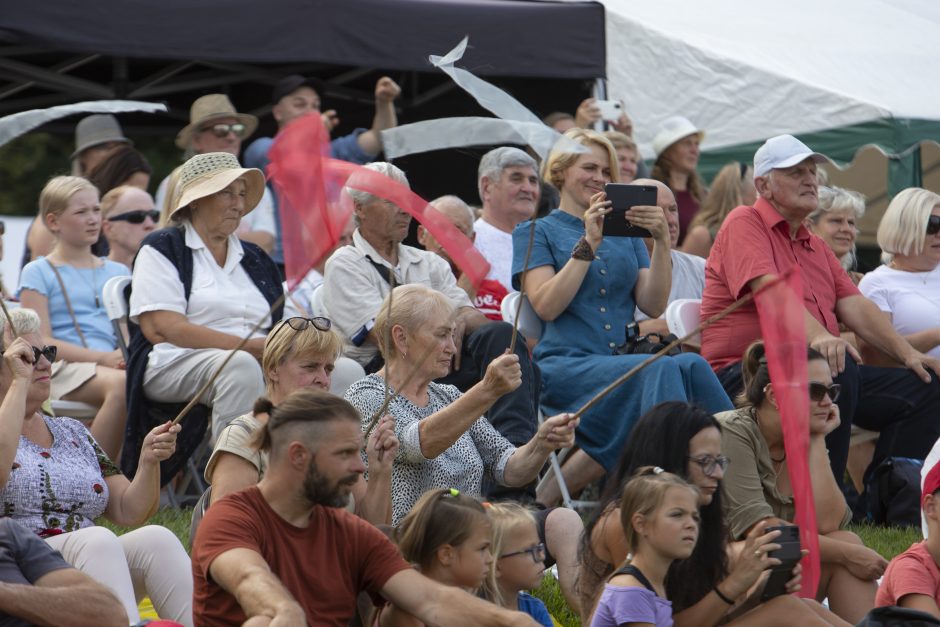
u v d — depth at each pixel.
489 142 15.16
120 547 14.66
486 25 29.80
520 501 18.27
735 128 33.84
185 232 21.55
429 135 15.14
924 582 16.12
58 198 23.69
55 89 36.81
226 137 27.73
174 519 20.61
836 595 17.58
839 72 34.78
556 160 22.28
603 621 14.24
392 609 13.74
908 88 34.59
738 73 33.72
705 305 22.80
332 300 21.31
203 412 20.98
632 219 21.20
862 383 24.22
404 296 17.16
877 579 18.70
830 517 17.97
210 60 28.36
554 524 16.62
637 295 22.12
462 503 14.11
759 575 14.88
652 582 14.45
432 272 21.91
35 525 15.69
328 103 37.28
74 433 16.59
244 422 15.23
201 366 20.61
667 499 14.33
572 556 16.42
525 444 18.75
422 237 24.69
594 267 21.84
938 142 33.06
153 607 15.52
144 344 21.05
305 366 15.91
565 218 22.25
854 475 25.38
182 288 21.14
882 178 40.56
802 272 22.89
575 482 22.00
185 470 22.84
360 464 13.07
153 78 36.19
